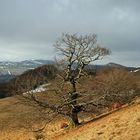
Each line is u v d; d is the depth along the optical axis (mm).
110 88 40031
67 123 48531
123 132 27484
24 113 51688
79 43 40562
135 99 42000
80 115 49812
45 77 40688
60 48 40781
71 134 37312
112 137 27422
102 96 39594
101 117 39781
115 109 41438
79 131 36594
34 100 39344
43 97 40375
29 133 51031
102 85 40750
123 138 26031
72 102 40094
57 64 41000
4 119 67438
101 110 44812
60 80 40594
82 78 40719
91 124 37344
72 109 40250
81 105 40281
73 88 40281
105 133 29516
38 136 46562
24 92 39562
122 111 36688
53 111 40000
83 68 40562
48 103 39969
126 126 28828
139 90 42906
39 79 40375
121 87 41000
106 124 32719
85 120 45250
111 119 34062
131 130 27141
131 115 31984
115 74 45562
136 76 54094
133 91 41281
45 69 40812
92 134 31406
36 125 47750
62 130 43562
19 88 39844
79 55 40531
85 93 40281
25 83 39844
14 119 64812
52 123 49344
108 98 39812
